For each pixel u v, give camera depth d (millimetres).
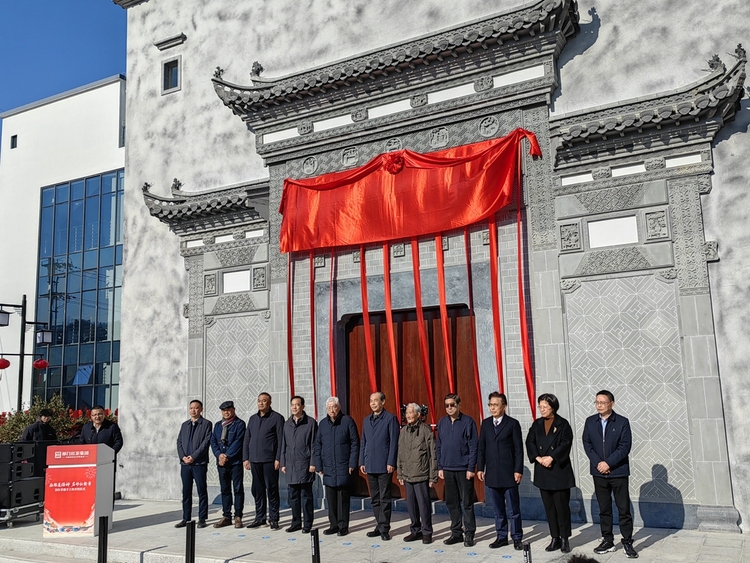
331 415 9953
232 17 15352
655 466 9836
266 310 13555
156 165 15844
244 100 13609
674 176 10289
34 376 27703
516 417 10781
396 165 12109
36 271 28359
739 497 9391
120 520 11891
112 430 11562
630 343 10227
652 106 10523
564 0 10672
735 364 9625
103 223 27094
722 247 9922
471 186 11336
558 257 10867
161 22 16453
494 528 9984
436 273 11781
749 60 10141
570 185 10961
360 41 13469
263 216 13805
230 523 10953
